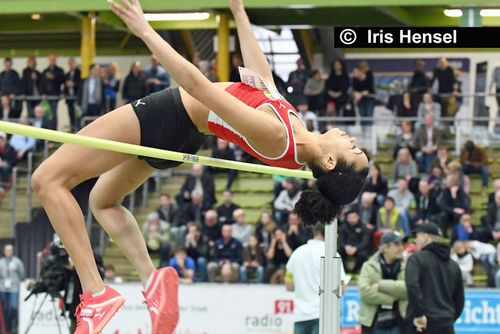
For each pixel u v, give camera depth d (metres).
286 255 11.25
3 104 15.33
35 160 14.48
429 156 13.09
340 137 4.04
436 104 13.60
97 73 14.19
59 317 10.63
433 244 7.78
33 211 13.86
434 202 12.12
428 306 7.73
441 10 14.95
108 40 18.92
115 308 3.91
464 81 16.77
